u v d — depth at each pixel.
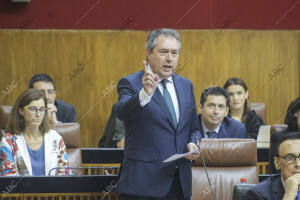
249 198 6.10
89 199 7.25
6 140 8.07
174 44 6.02
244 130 9.97
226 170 8.27
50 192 7.19
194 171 8.23
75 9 15.55
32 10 15.43
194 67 15.94
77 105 15.70
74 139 9.36
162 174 5.96
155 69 6.07
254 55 16.08
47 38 15.51
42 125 8.38
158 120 6.02
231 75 16.05
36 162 8.16
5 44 15.36
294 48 16.16
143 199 5.94
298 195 5.87
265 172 9.96
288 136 6.11
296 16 16.08
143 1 15.67
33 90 8.29
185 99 6.31
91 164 9.70
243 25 16.02
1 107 10.20
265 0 16.02
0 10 15.29
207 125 9.74
